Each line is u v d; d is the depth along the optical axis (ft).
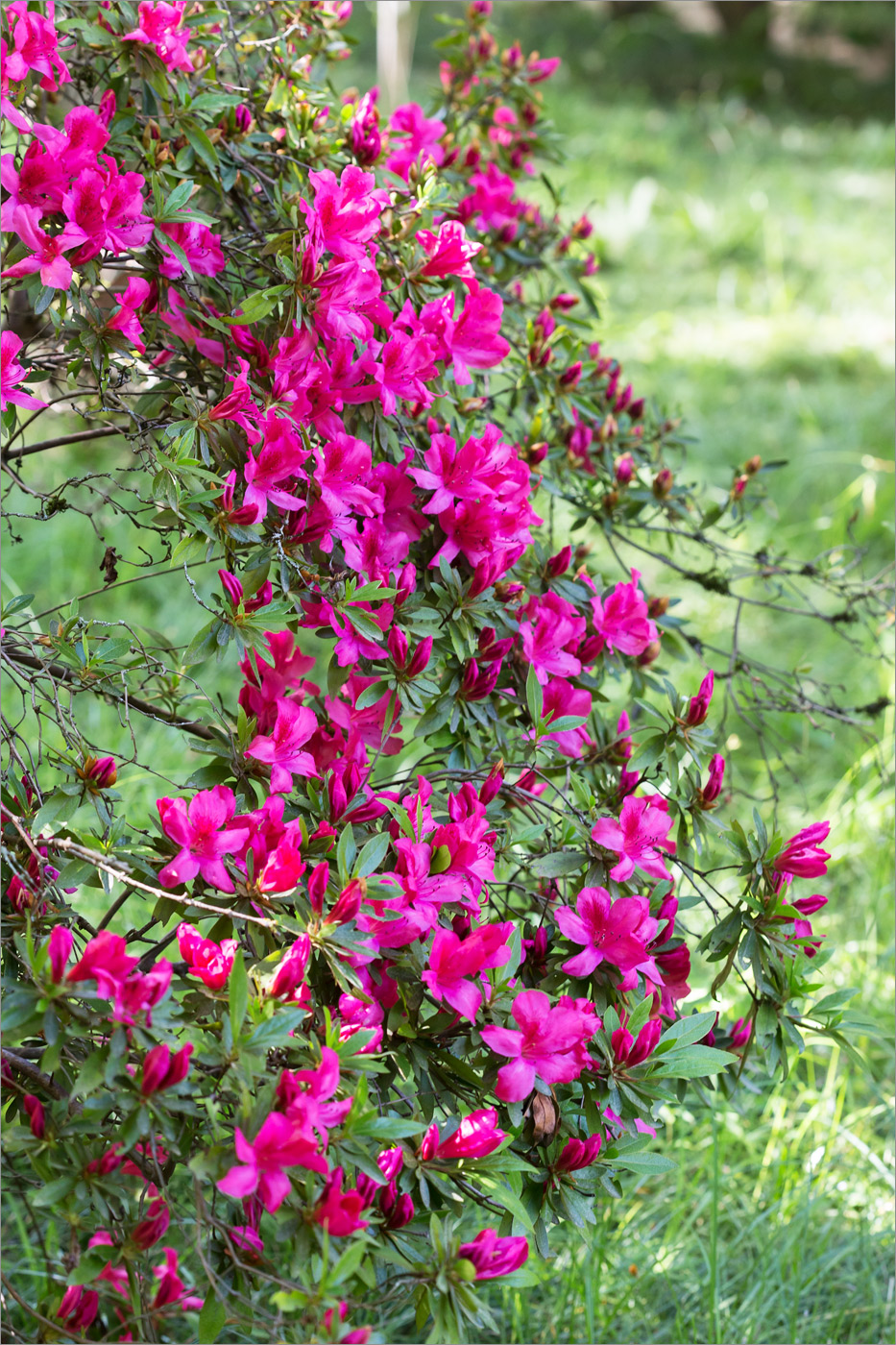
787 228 24.34
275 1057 3.78
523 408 6.50
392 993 4.12
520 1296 6.17
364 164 5.14
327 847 4.14
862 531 13.48
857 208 26.43
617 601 5.16
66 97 4.90
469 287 4.93
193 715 7.04
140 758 8.79
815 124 34.06
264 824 3.98
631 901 4.31
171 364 4.83
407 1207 3.71
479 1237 3.74
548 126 7.18
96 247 3.93
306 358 4.33
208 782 4.22
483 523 4.53
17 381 3.94
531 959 4.58
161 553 11.55
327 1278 3.24
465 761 4.78
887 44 40.11
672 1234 6.63
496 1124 3.92
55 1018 3.37
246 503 4.00
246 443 4.21
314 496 4.27
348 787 4.39
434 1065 4.19
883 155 30.50
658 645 5.81
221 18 5.08
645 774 4.86
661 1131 7.34
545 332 5.98
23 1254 6.05
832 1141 7.09
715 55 37.47
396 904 3.97
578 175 24.84
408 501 4.64
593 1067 4.19
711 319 20.04
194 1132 3.71
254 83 5.37
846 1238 6.89
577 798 4.56
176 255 4.25
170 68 4.65
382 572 4.53
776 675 7.12
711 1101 6.98
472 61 7.15
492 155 7.09
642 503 6.39
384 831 4.47
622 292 20.76
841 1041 4.55
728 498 6.78
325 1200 3.42
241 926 3.98
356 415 4.74
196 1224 3.44
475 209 6.41
